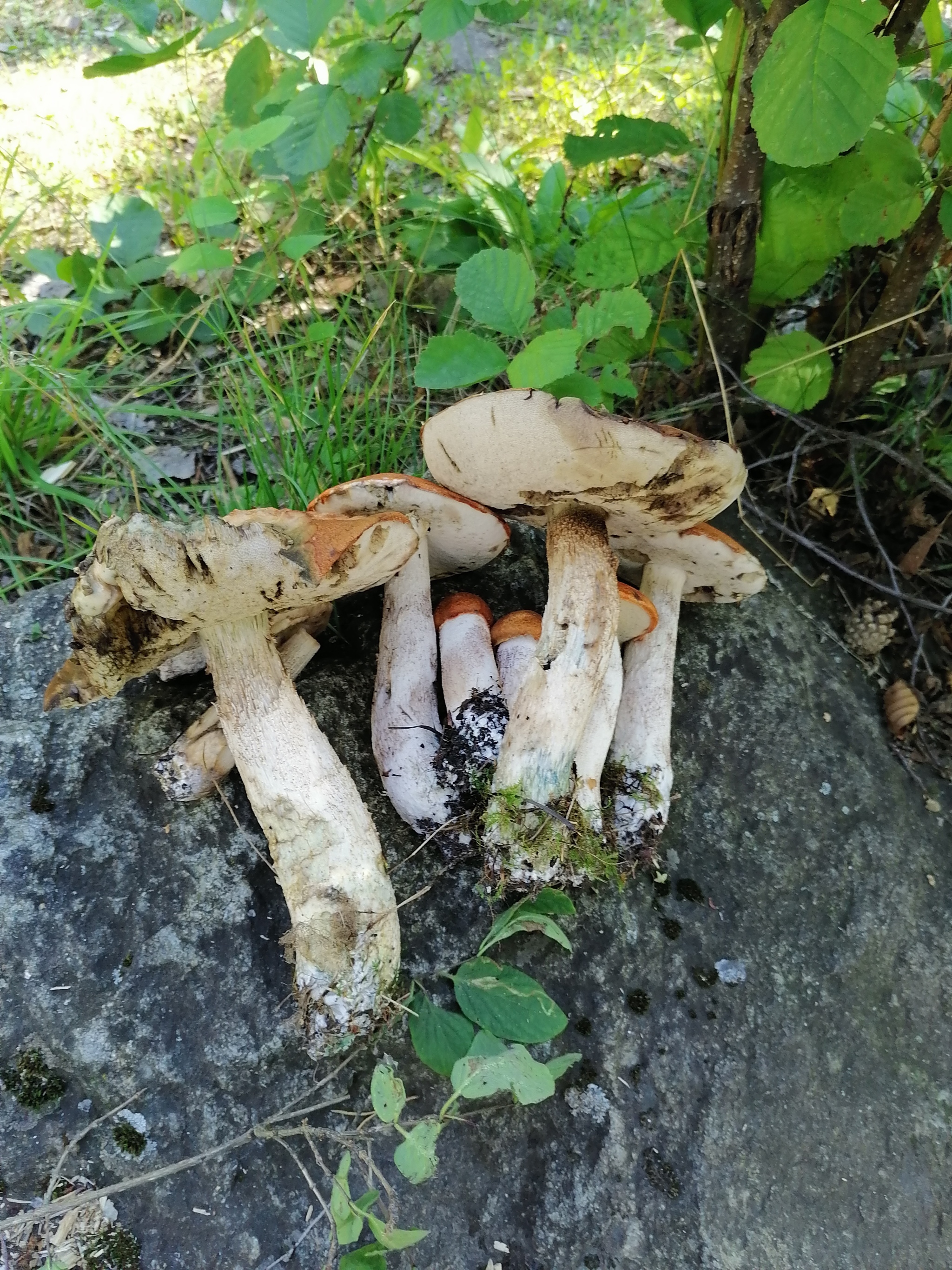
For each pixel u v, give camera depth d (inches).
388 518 15.6
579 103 32.0
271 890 17.2
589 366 21.9
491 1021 15.9
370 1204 14.1
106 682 15.6
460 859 17.4
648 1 38.3
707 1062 17.4
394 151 26.3
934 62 19.0
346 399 23.4
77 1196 14.6
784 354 20.3
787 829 19.9
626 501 15.9
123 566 12.9
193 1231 15.2
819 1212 17.1
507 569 21.7
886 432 22.1
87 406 22.6
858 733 21.5
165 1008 16.2
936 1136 18.3
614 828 17.8
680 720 20.6
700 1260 16.2
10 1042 15.7
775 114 15.7
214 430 23.9
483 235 25.1
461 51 36.4
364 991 15.2
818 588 23.1
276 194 26.2
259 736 15.7
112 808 17.3
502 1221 15.9
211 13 21.7
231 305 23.6
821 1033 18.2
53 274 24.9
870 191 18.5
